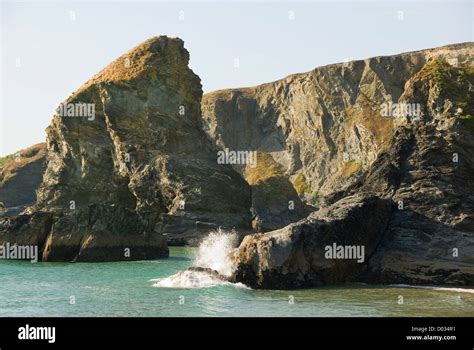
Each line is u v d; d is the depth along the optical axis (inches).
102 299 1148.5
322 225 1342.3
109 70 4291.3
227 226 3690.9
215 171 3959.2
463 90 1825.8
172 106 4143.7
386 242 1515.7
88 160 4062.5
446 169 1643.7
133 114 4025.6
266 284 1259.8
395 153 1745.8
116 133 3986.2
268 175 5300.2
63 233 2049.7
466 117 1723.7
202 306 1066.1
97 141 4092.0
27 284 1382.9
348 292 1231.5
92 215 2101.4
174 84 4185.5
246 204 4047.7
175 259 2165.4
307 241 1311.5
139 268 1796.3
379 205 1526.8
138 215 2208.4
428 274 1360.7
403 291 1251.2
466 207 1562.5
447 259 1432.1
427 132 1739.7
